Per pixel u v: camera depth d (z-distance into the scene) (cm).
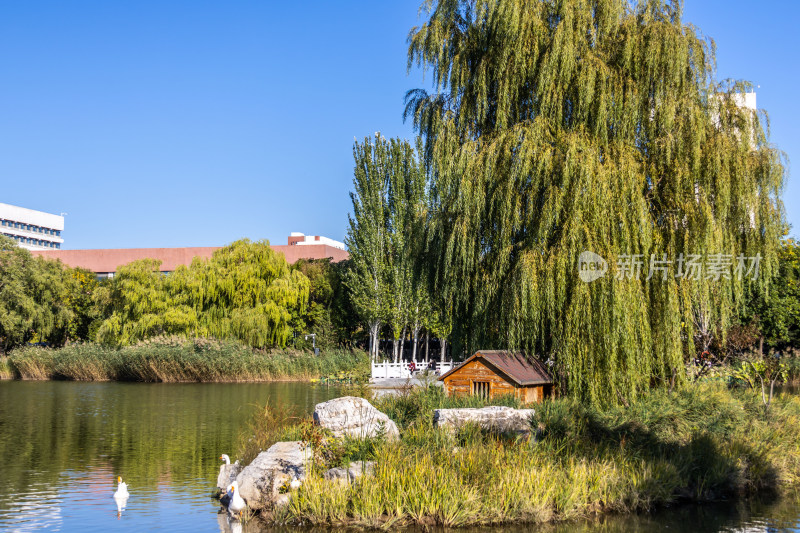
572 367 1986
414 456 1473
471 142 2252
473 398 2047
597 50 2244
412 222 2597
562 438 1709
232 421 2762
